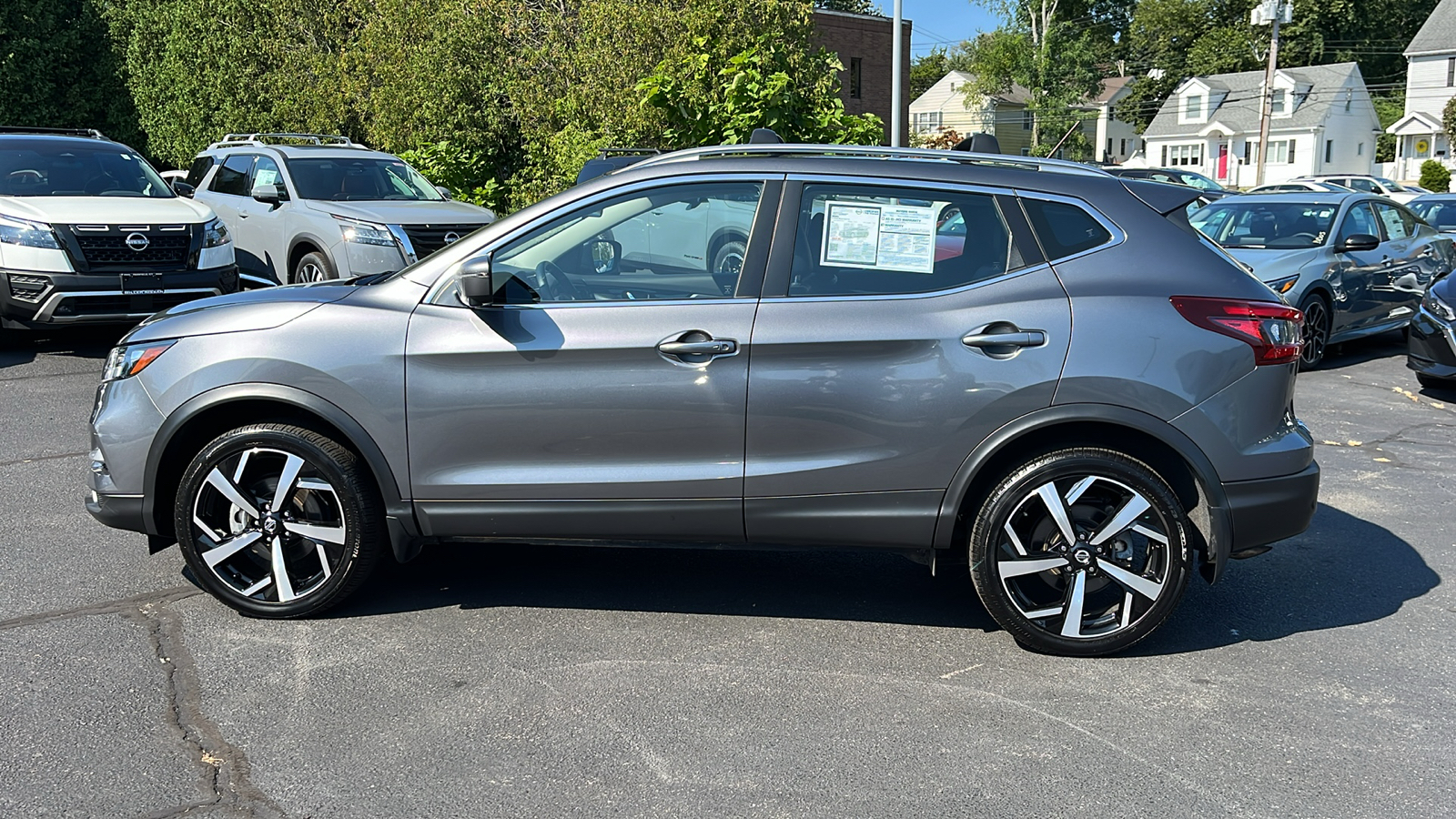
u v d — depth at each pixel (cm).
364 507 415
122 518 423
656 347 390
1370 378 1015
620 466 399
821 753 331
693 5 1645
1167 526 388
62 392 852
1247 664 398
